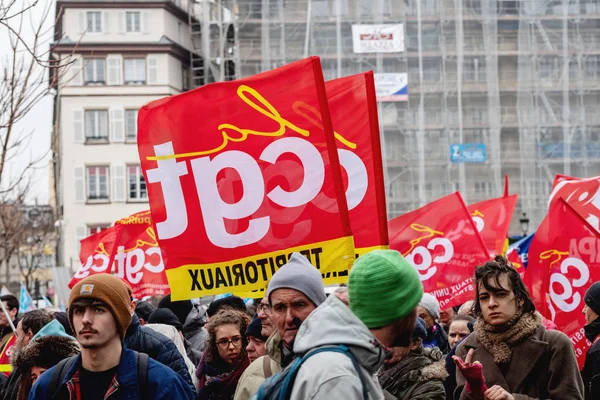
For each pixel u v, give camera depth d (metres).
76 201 48.44
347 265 5.94
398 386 4.96
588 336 6.64
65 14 48.88
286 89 6.14
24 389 5.64
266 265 6.13
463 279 10.09
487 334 5.37
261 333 6.30
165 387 4.33
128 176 48.78
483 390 4.70
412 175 42.97
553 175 42.44
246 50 46.16
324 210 6.00
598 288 6.60
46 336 5.68
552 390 5.21
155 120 6.42
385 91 43.22
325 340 3.49
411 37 43.91
